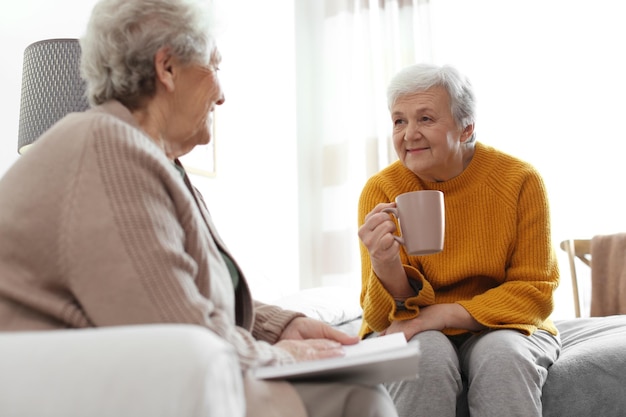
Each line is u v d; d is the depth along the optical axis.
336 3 4.01
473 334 1.70
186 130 1.23
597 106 3.50
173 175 1.01
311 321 1.31
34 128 1.76
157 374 0.60
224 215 3.08
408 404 1.45
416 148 1.77
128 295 0.88
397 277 1.63
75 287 0.89
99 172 0.92
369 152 3.79
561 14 3.61
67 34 2.34
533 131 3.60
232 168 3.18
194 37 1.18
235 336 0.96
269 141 3.57
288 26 3.89
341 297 2.74
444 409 1.44
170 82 1.18
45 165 0.95
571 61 3.57
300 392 0.97
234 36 3.29
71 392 0.60
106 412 0.59
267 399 0.91
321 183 3.93
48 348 0.63
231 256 1.25
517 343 1.50
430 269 1.77
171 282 0.90
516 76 3.66
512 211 1.76
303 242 3.87
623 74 3.47
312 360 1.08
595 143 3.48
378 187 1.88
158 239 0.91
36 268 0.92
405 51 3.81
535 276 1.72
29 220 0.92
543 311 1.69
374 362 0.92
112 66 1.15
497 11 3.73
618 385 1.60
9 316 0.91
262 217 3.41
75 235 0.89
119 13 1.15
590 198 3.45
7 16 2.11
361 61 3.91
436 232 1.41
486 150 1.85
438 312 1.64
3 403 0.60
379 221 1.58
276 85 3.70
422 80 1.74
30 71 1.79
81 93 1.77
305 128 3.97
